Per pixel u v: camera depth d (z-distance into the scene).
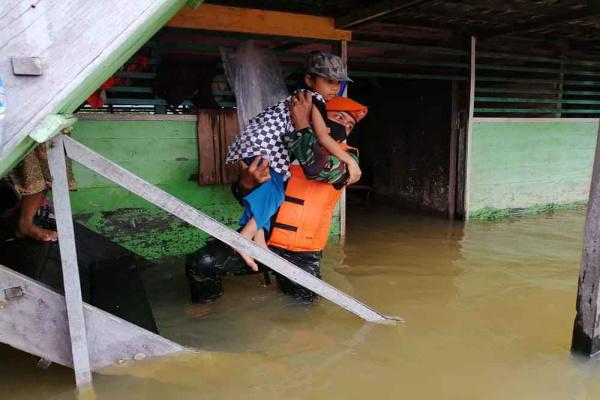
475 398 2.36
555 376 2.55
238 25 4.44
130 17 1.86
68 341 2.30
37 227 3.27
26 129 1.82
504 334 3.02
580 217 6.34
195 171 4.57
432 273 4.13
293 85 4.97
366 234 5.46
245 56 4.46
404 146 7.11
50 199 4.01
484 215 6.30
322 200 3.24
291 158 3.19
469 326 3.12
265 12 4.53
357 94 8.23
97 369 2.38
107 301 3.02
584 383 2.49
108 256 3.79
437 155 6.46
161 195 2.34
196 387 2.39
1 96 1.68
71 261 2.19
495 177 6.26
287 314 3.30
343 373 2.57
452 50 5.61
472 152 6.04
